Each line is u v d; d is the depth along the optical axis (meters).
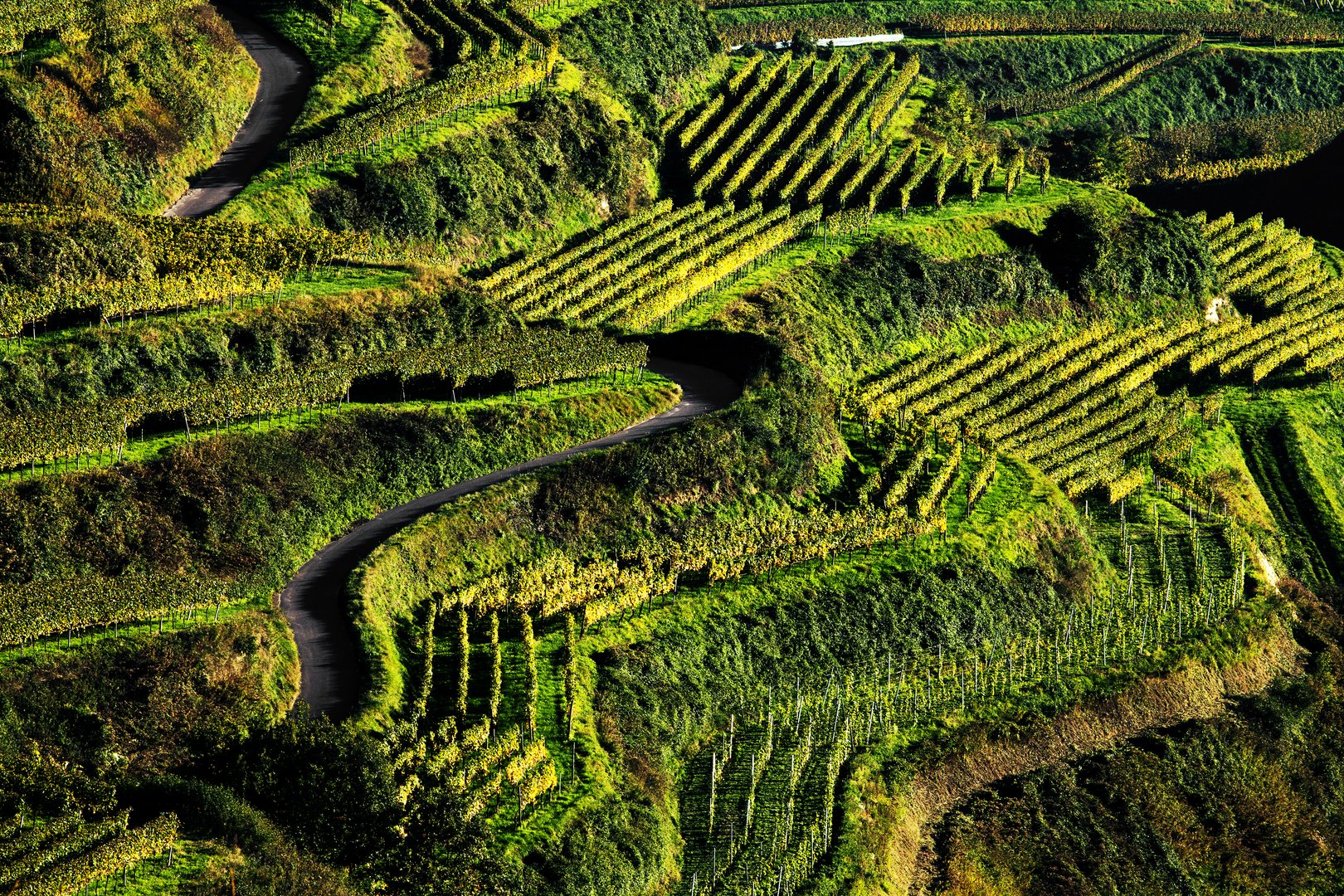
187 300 95.88
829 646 92.75
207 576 78.75
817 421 105.88
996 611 99.94
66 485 78.62
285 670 74.31
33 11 116.69
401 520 88.00
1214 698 103.00
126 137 113.81
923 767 88.94
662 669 85.44
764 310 124.94
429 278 107.62
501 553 87.88
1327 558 127.56
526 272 121.44
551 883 68.44
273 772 65.88
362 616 78.19
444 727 72.62
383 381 97.06
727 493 97.88
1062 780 91.81
